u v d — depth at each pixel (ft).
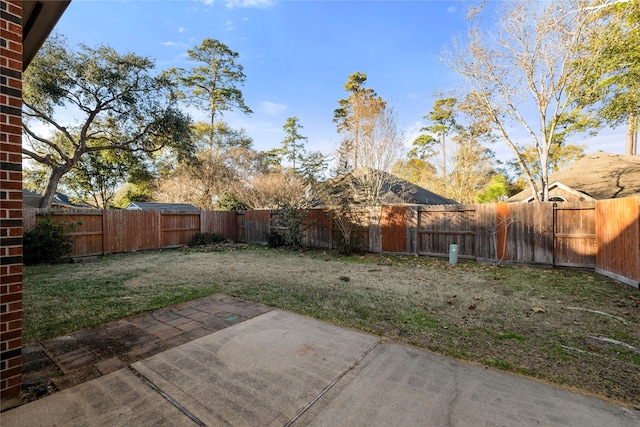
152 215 36.86
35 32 9.59
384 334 10.83
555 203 24.03
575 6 34.76
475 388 7.41
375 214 32.89
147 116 55.93
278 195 71.15
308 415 6.42
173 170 83.87
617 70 35.63
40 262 26.27
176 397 7.03
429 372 8.18
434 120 90.07
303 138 114.21
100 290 16.78
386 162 57.21
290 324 11.73
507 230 25.84
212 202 83.05
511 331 11.25
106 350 9.43
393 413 6.46
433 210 29.63
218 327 11.38
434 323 11.98
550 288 17.75
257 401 6.89
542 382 7.72
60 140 58.23
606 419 6.28
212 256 31.14
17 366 6.73
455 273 22.27
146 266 24.79
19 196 6.89
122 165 63.93
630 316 12.84
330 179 37.37
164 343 9.95
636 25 32.78
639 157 50.52
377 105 59.06
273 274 21.57
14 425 6.07
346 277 20.48
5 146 6.65
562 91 39.68
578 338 10.61
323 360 8.84
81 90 49.90
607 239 20.81
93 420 6.24
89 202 78.43
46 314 12.75
